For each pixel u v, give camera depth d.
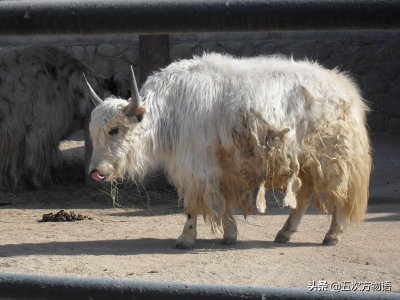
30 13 1.88
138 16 1.86
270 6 1.82
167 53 16.50
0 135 15.05
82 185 16.66
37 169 15.84
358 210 10.05
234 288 1.89
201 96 9.72
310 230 11.33
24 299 1.94
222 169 9.80
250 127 9.53
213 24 1.86
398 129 21.61
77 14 1.87
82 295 1.92
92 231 11.77
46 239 11.09
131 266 9.09
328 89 9.83
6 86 15.34
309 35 22.30
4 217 13.36
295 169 9.65
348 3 1.79
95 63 23.23
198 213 9.95
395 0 1.76
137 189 14.51
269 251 9.87
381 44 21.73
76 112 16.22
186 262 9.29
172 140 9.88
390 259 9.29
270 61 10.20
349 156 9.73
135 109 9.53
